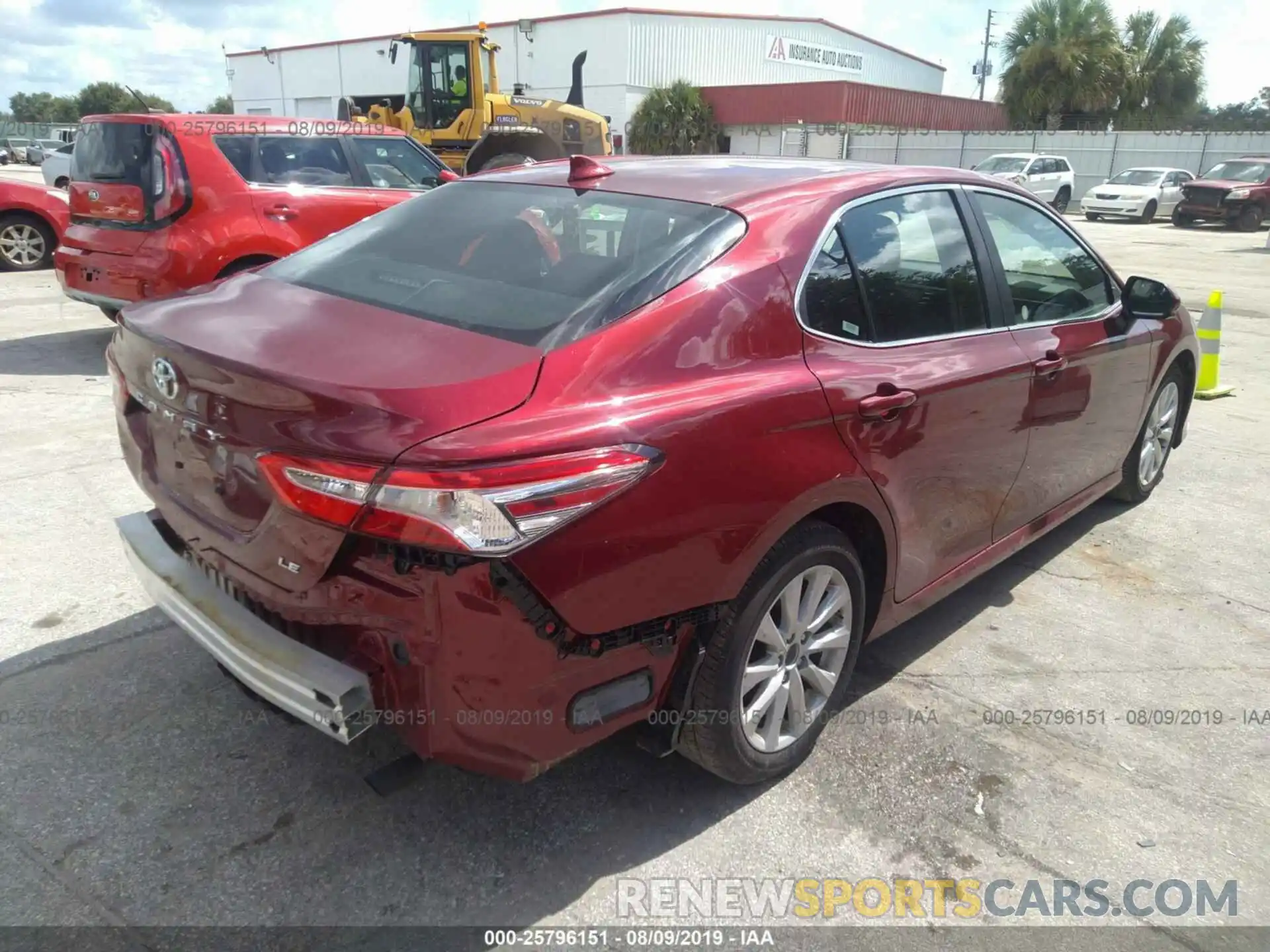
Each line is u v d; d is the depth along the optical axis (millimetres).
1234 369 8555
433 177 8250
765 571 2514
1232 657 3641
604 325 2320
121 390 2785
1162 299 4113
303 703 2150
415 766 2518
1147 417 4742
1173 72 41156
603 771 2863
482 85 14516
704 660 2469
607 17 38312
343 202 7289
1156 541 4691
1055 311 3818
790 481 2463
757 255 2619
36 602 3668
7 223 11852
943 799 2801
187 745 2895
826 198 2891
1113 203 26312
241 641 2273
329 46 45281
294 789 2727
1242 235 23156
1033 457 3639
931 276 3184
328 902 2352
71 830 2543
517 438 1996
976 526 3428
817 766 2926
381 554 2008
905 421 2844
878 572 3016
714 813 2713
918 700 3287
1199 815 2773
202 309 2656
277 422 2088
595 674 2219
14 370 7086
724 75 42188
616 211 2814
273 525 2139
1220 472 5734
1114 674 3494
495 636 2021
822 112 37000
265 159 7031
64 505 4562
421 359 2188
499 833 2600
